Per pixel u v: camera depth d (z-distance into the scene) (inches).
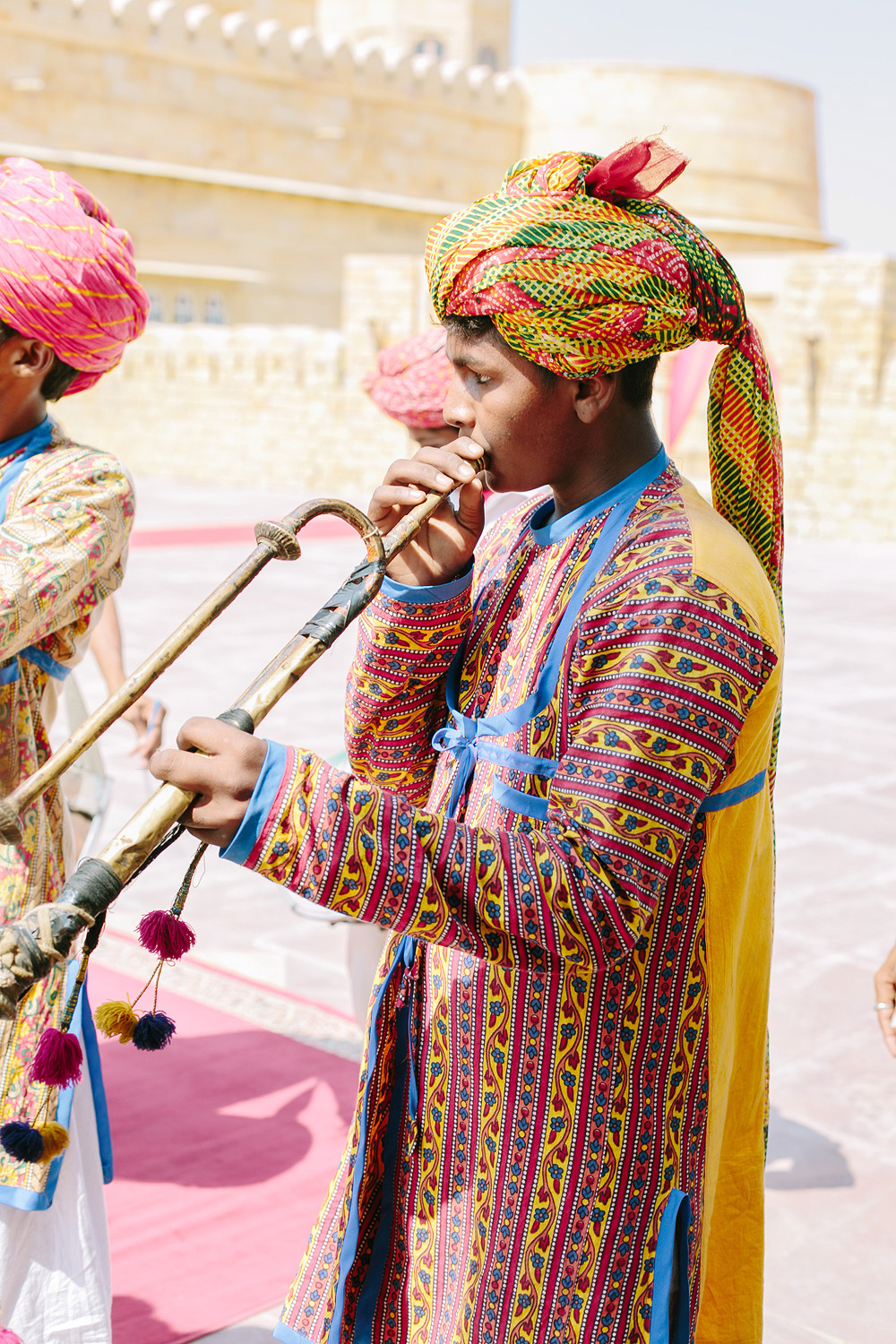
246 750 51.3
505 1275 60.8
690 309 59.1
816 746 298.5
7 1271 81.4
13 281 80.3
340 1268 64.9
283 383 949.8
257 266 1229.1
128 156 1163.3
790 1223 120.4
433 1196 64.1
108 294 82.4
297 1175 122.6
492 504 115.8
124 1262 108.5
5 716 84.2
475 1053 61.6
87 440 1072.2
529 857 53.4
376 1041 65.6
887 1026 82.4
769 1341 103.4
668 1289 60.8
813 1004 168.1
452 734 64.7
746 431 65.4
